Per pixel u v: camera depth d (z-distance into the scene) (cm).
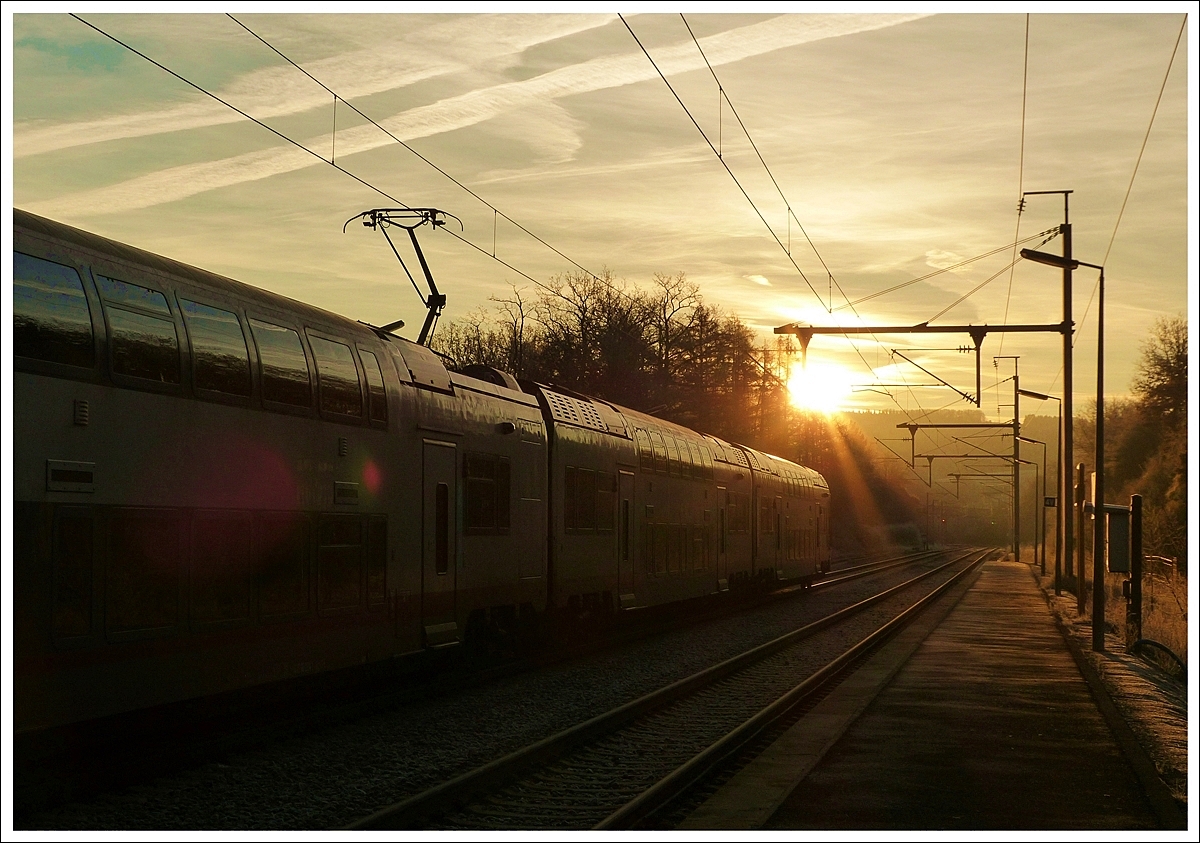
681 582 2539
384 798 910
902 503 12838
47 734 925
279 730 1117
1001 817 860
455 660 1591
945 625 2672
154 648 916
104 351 876
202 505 982
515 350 5625
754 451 3456
